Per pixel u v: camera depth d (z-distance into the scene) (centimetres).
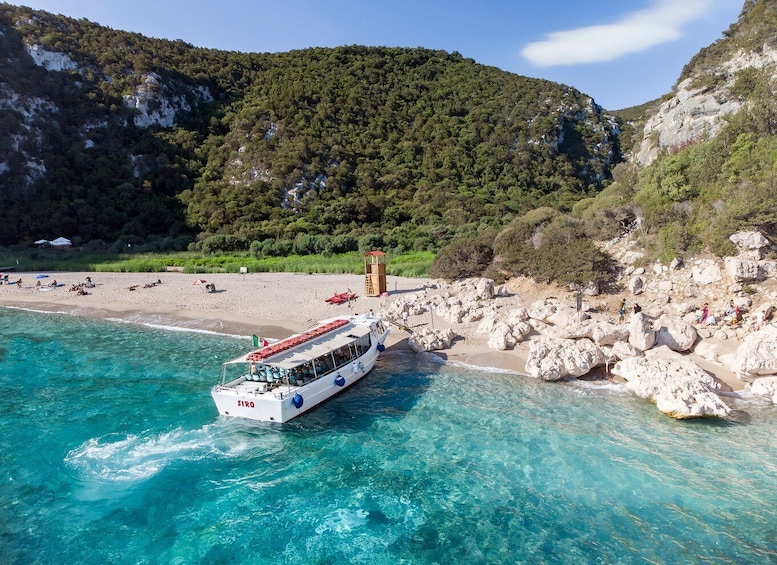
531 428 1962
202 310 3981
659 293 3011
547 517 1458
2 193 8494
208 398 2322
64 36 11381
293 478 1684
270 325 3512
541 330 2942
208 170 10300
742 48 5647
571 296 3250
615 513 1466
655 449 1789
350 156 10869
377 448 1859
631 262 3347
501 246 4103
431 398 2267
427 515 1482
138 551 1348
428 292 3950
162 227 9031
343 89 13162
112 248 7806
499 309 3275
